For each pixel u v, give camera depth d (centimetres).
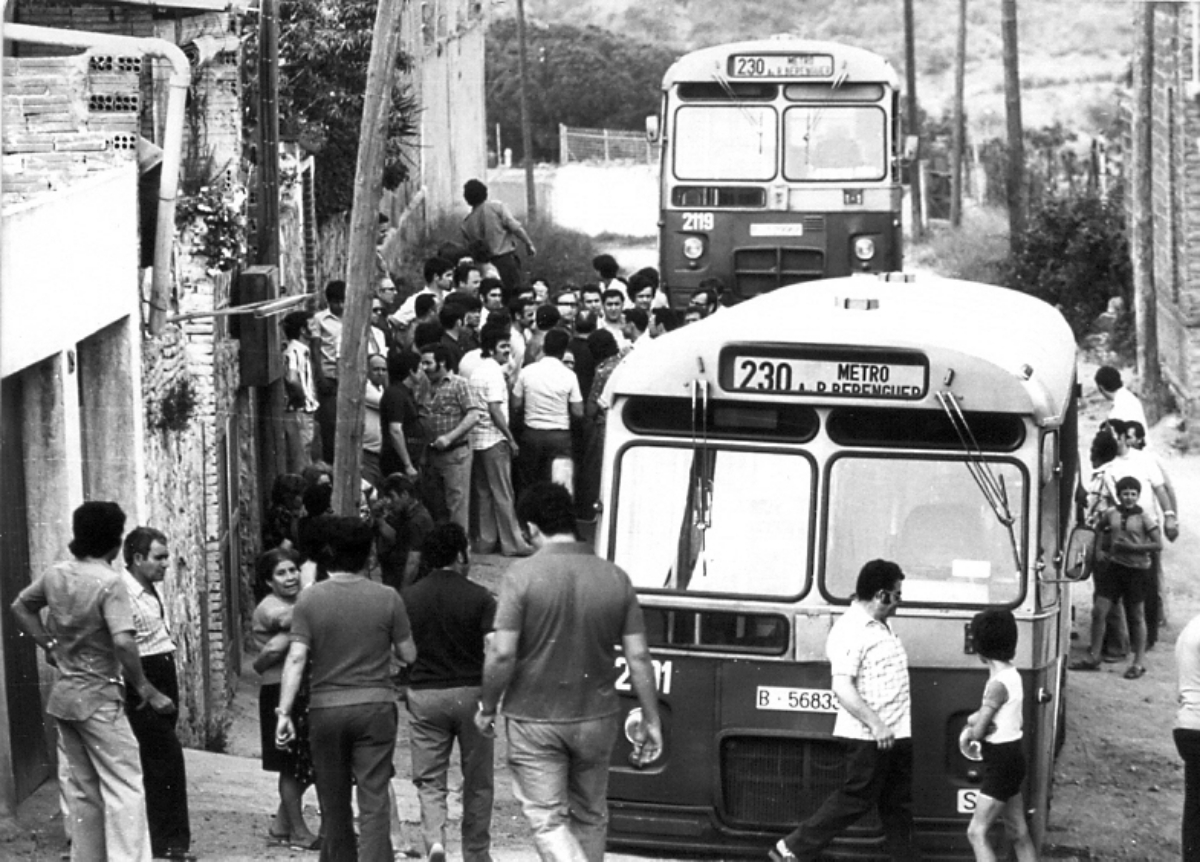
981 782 1363
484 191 3212
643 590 1401
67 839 1316
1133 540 2189
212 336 1973
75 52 1825
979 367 1357
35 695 1455
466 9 6512
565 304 2778
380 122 1850
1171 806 1758
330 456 2372
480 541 2534
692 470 1405
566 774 1143
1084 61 10812
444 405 2403
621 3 11106
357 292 1858
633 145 8512
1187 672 1388
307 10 3503
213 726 1930
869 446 1385
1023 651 1367
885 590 1315
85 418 1611
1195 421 3462
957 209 6800
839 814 1325
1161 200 3822
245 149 2636
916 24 11344
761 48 3108
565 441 2488
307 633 1186
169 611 1728
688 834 1405
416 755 1264
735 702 1392
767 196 3114
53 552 1472
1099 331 4391
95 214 1530
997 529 1371
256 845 1388
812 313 1455
